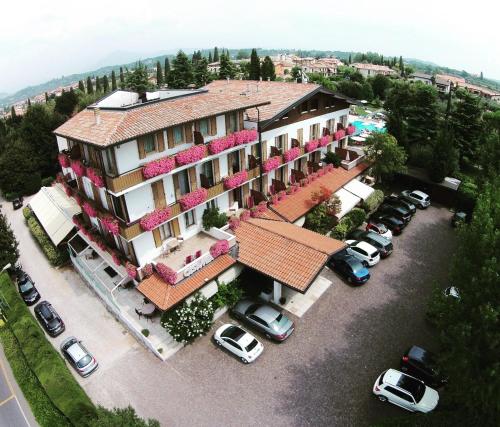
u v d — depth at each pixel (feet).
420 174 146.51
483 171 113.09
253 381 71.26
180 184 88.48
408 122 162.91
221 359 76.54
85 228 104.53
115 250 93.25
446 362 56.13
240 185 103.86
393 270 100.27
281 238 91.30
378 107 332.19
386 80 363.76
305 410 65.36
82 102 264.52
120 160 73.87
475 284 53.83
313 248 86.63
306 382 70.38
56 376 72.59
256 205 109.60
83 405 65.05
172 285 80.28
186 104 88.28
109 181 72.84
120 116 77.87
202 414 65.98
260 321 80.38
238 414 65.51
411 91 165.07
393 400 64.64
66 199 141.69
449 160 135.95
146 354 79.71
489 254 56.44
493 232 58.70
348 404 66.03
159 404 68.49
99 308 96.89
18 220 158.51
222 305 85.40
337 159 134.72
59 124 198.49
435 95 159.12
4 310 97.14
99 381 74.54
